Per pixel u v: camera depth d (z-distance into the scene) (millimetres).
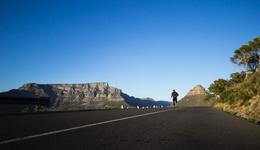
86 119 12859
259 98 16828
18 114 16844
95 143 6277
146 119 13883
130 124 10977
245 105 19719
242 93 23156
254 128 10789
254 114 14961
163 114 19141
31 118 13133
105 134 7805
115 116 15484
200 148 6098
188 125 11281
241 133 9062
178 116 17125
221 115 19453
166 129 9547
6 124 9875
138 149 5758
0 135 7043
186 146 6281
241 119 15602
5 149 5305
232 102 28906
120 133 8117
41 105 24750
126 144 6285
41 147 5594
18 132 7672
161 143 6570
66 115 16062
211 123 12547
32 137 6781
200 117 16688
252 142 7180
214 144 6684
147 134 8094
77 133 7812
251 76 22531
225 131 9508
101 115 16375
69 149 5508
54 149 5445
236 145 6645
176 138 7461
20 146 5617
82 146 5863
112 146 5980
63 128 8836
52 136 7082
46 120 11938
